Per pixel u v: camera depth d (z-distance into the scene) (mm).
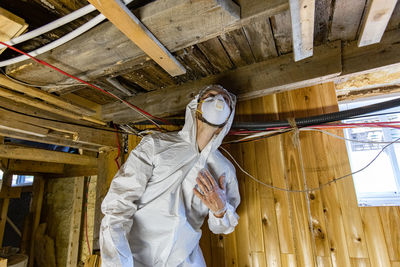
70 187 3928
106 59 1179
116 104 2041
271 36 1296
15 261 2574
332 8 1104
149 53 1107
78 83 1365
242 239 1596
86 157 3031
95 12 1030
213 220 1364
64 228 3748
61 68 1227
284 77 1466
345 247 1354
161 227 1201
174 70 1290
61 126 1732
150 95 1893
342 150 1466
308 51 1169
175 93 1792
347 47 1381
